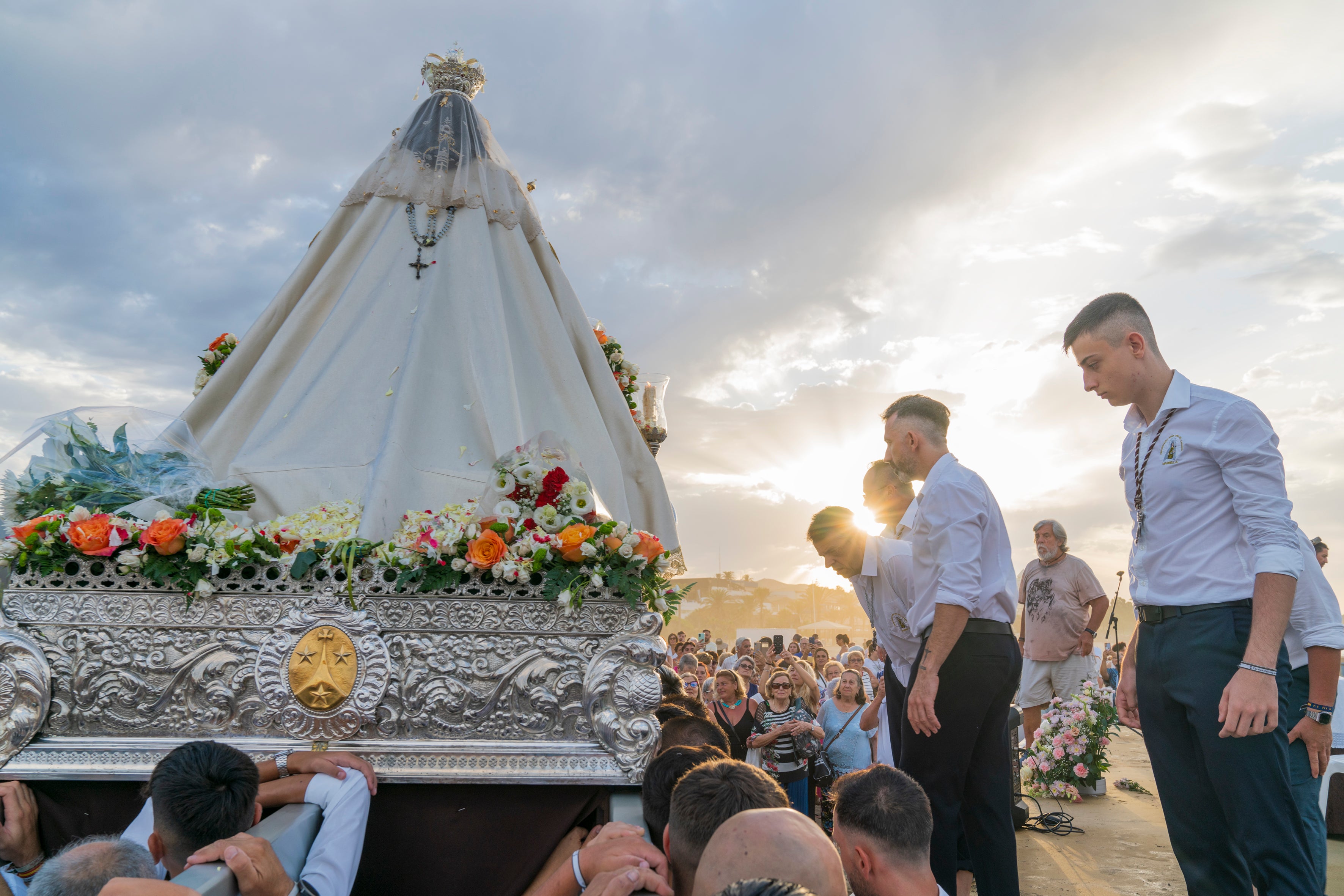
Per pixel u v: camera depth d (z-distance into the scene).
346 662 3.03
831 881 1.40
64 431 3.59
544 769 3.04
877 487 4.33
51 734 3.05
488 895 3.06
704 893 1.40
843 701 6.75
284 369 4.36
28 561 3.08
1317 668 3.16
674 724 3.38
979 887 3.23
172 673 3.07
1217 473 2.58
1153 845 5.71
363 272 4.55
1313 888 2.29
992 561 3.25
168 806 2.24
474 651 3.12
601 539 3.18
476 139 5.14
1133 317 2.74
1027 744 8.05
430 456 3.90
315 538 3.29
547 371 4.59
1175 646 2.60
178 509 3.44
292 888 2.30
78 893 1.92
